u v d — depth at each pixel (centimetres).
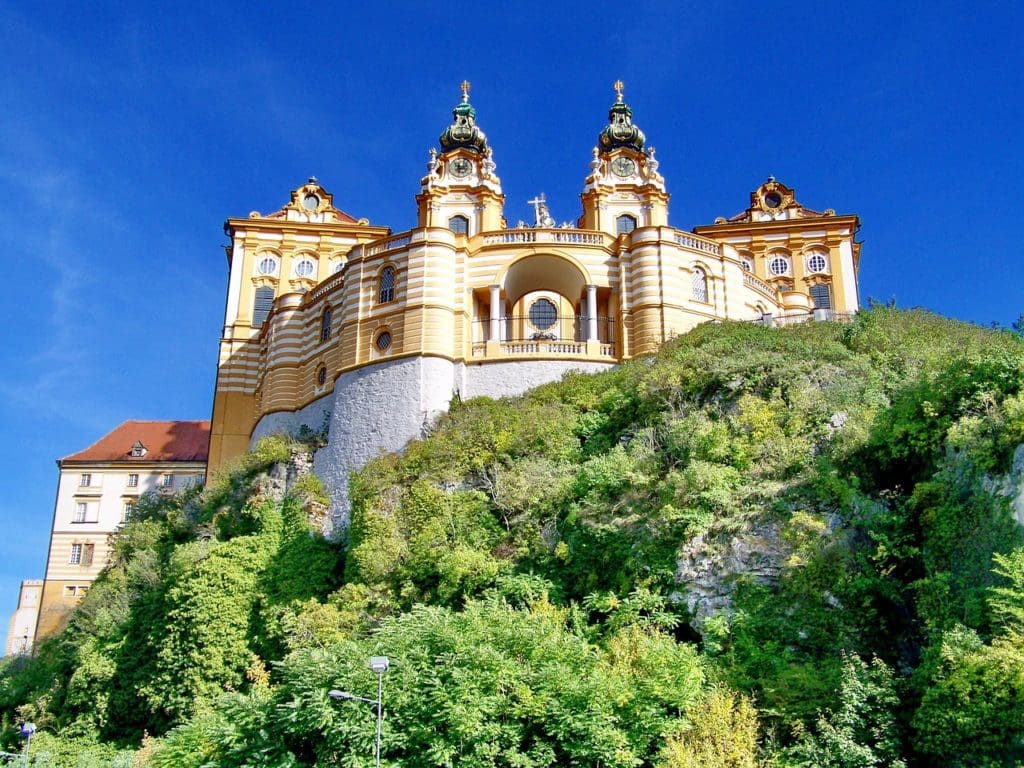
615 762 2603
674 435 3872
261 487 5097
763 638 3011
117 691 4303
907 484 3281
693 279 5534
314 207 7662
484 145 6862
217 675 4094
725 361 4128
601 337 5534
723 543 3247
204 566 4353
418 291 5288
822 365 4038
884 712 2642
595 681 2700
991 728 2400
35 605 8794
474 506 4069
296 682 2803
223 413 6781
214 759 2812
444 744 2580
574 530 3662
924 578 2941
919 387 3431
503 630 2878
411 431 4988
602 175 6762
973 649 2528
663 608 3219
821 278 7225
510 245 5459
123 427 9175
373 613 3706
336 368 5581
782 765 2598
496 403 4838
